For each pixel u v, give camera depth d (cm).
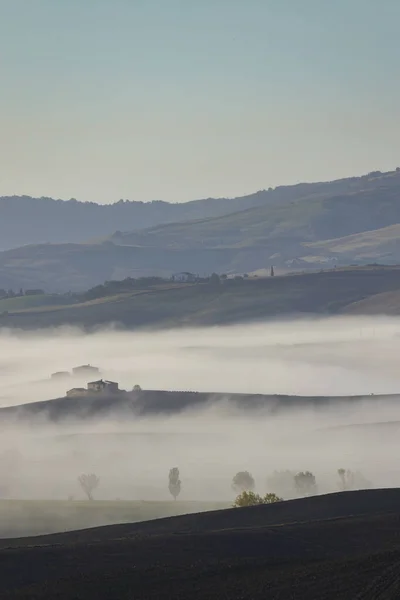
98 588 19538
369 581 19325
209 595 18975
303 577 19938
